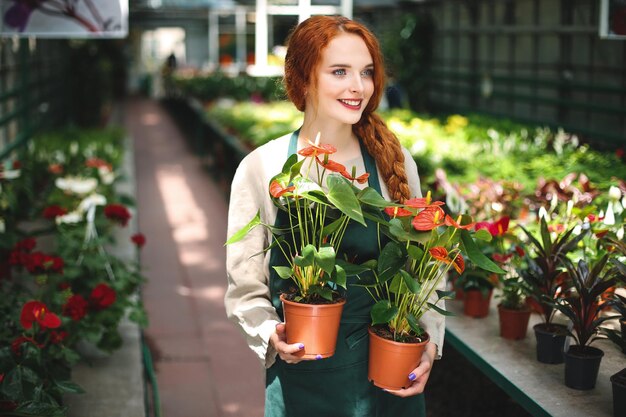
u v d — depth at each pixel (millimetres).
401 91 13969
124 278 3758
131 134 16125
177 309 5090
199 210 8344
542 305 2785
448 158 5750
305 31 1825
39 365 2586
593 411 2334
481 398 3650
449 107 13273
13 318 2945
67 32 4273
